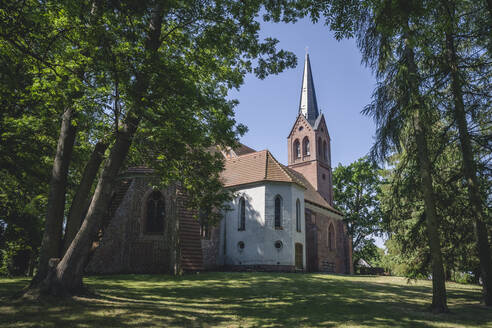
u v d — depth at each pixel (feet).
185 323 26.99
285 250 86.17
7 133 44.27
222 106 41.91
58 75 31.35
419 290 56.18
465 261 50.19
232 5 37.96
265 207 87.76
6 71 32.86
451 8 31.76
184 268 67.05
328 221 116.98
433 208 36.73
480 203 39.88
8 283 44.45
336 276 77.15
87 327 23.88
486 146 40.04
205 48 41.70
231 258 89.25
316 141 151.02
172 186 74.18
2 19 29.09
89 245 32.73
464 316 32.65
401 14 25.79
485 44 39.58
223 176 98.78
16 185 57.36
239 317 30.71
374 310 35.68
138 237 70.95
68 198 73.15
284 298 42.57
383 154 41.93
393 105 40.88
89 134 45.03
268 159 96.27
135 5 29.96
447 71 40.65
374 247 148.56
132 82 32.30
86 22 29.53
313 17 28.68
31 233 59.26
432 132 42.98
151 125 34.45
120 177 56.03
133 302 33.50
